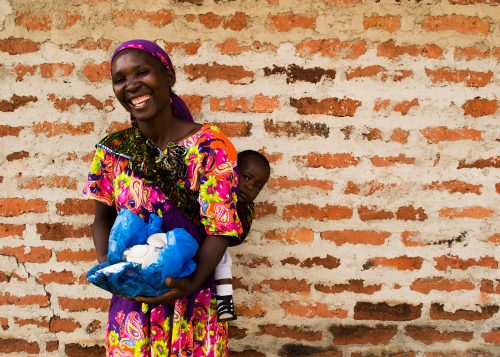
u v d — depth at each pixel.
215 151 1.86
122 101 1.90
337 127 2.61
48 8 2.56
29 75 2.59
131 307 1.93
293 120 2.61
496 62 2.57
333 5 2.56
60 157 2.63
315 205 2.65
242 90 2.60
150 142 1.93
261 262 2.67
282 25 2.57
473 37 2.57
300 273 2.68
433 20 2.56
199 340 1.96
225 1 2.56
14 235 2.65
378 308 2.68
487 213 2.63
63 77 2.59
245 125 2.62
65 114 2.61
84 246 2.66
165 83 1.89
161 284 1.70
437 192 2.63
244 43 2.58
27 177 2.63
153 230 1.81
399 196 2.63
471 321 2.68
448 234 2.65
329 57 2.58
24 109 2.61
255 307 2.69
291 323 2.70
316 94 2.60
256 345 2.70
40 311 2.69
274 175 2.64
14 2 2.56
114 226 1.79
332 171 2.63
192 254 1.77
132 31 2.58
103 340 2.71
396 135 2.61
